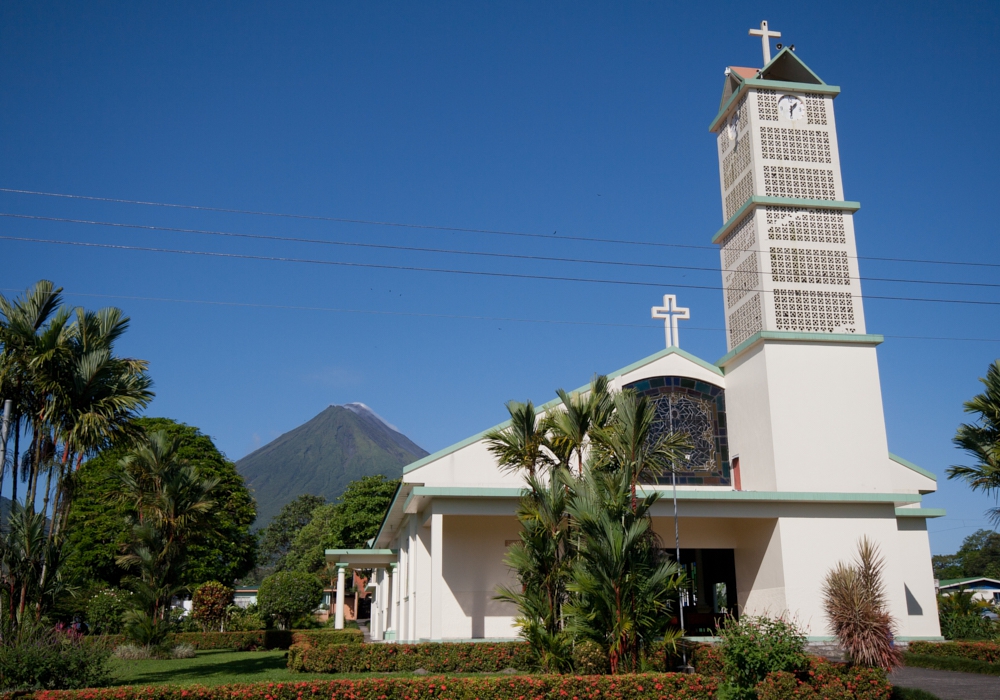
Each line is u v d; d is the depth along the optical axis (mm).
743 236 29328
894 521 25672
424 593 25500
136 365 21734
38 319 20562
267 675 21906
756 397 27438
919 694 16281
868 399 27094
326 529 75562
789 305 27750
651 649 17578
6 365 19875
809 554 25094
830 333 27328
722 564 30438
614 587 17141
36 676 16922
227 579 47625
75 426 19984
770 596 25375
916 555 27750
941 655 23000
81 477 43594
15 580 19031
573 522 18188
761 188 28438
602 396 20859
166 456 30516
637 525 17422
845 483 26281
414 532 26391
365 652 21953
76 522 42688
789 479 26031
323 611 66000
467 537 25859
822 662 15898
